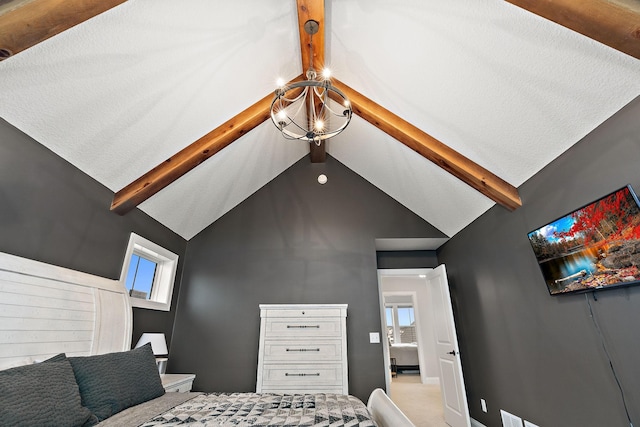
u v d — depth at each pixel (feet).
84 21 5.40
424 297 26.05
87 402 5.54
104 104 7.39
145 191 9.93
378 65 9.54
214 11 7.41
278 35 9.33
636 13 4.64
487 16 6.53
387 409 5.74
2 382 4.32
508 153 8.73
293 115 13.24
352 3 8.26
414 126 10.75
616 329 6.21
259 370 11.91
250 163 13.46
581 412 7.07
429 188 12.75
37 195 7.06
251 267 14.14
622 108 6.08
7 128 6.45
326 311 12.62
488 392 11.21
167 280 12.92
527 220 8.97
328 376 11.80
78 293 7.55
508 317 9.96
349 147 14.44
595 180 6.64
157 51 7.29
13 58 5.61
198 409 5.98
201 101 9.41
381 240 14.96
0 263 5.87
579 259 6.88
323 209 15.17
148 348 7.85
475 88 8.02
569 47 5.96
